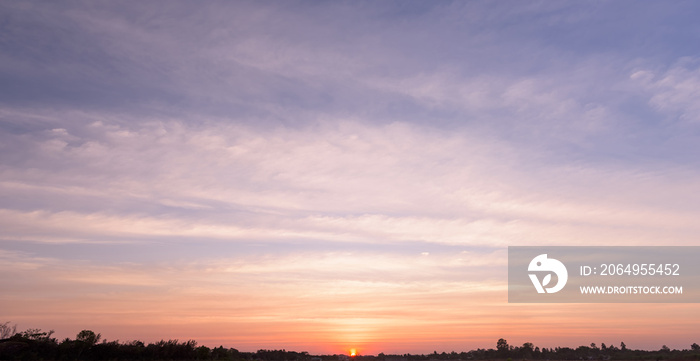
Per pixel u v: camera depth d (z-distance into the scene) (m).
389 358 87.44
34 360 36.66
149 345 43.69
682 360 66.31
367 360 83.31
